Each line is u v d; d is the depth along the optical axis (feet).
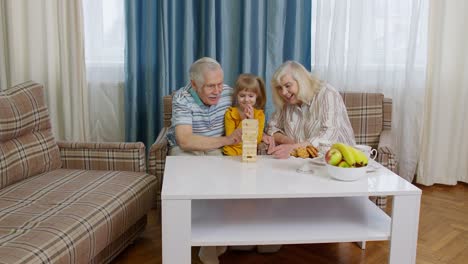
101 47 9.27
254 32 9.20
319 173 5.60
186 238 4.88
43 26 9.09
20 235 4.54
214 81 6.64
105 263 5.75
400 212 5.03
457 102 9.71
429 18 9.37
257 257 6.55
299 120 7.18
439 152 9.98
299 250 6.79
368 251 6.76
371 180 5.33
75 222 4.92
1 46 9.05
